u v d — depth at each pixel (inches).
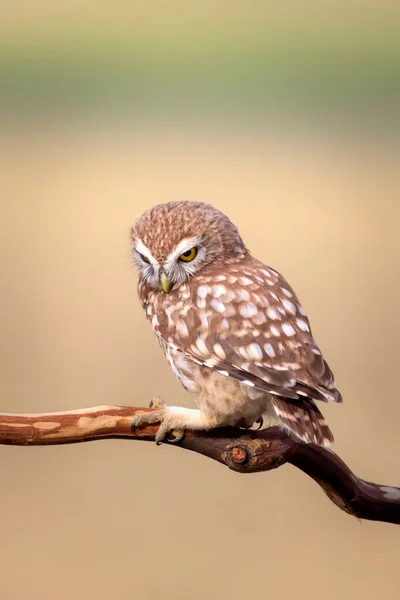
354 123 1155.9
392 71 1369.3
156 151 1063.6
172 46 1566.2
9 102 1315.2
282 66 1418.6
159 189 895.1
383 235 748.6
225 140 1111.0
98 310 628.7
